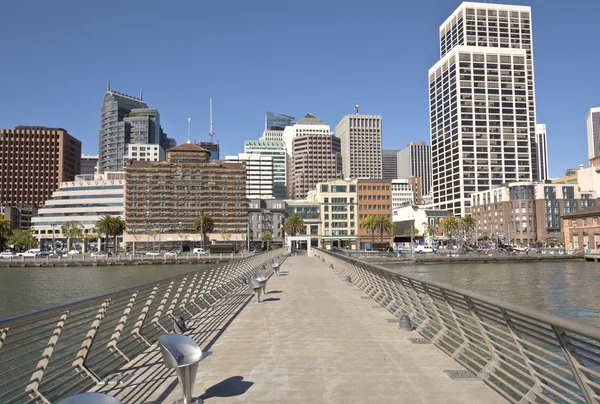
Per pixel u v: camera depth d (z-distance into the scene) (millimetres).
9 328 5164
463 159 199500
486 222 166625
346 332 10797
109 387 6766
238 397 6191
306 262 49344
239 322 12391
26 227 190250
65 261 96312
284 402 5980
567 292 47500
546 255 97875
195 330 11359
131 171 144375
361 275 21562
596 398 4328
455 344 9578
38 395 5855
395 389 6480
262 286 17828
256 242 150125
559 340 4699
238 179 148500
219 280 19406
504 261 96562
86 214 160250
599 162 147375
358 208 145125
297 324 11953
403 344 9461
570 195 147750
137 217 143125
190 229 144750
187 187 145875
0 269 89500
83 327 19734
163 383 6863
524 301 41062
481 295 6340
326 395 6238
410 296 12141
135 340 9531
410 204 183000
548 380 5148
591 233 102375
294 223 130250
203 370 7562
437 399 6035
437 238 159625
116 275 75188
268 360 8188
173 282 11539
